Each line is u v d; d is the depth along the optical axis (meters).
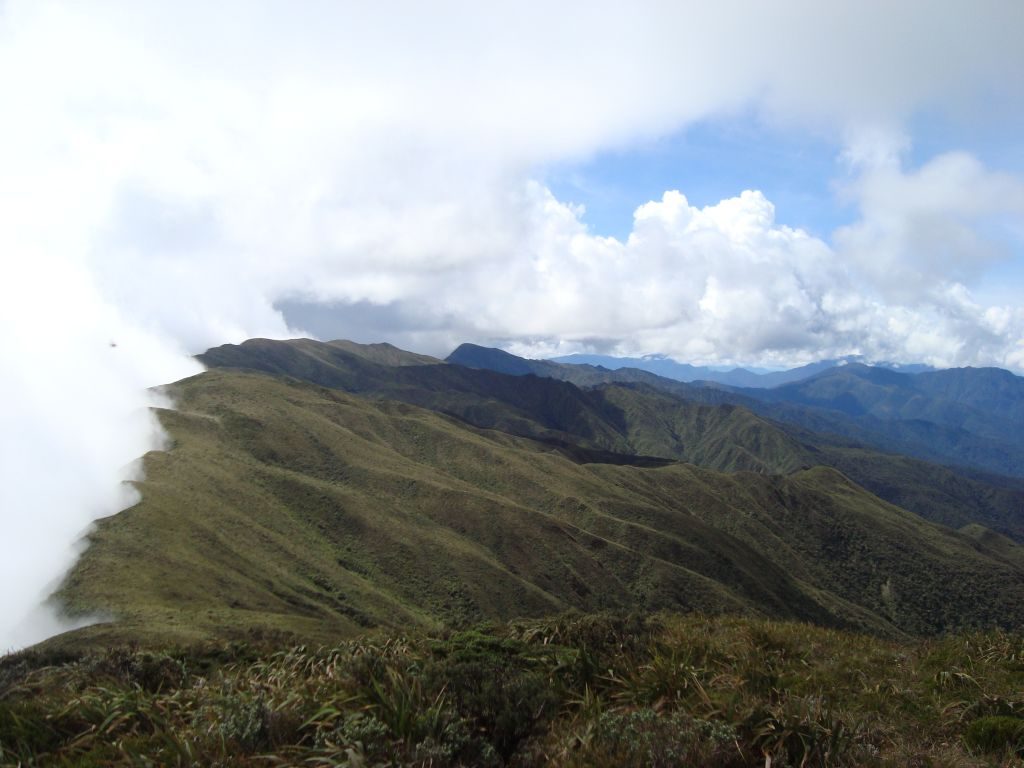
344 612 84.31
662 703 7.61
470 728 6.45
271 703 6.52
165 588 68.19
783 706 7.15
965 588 190.38
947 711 8.57
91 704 7.34
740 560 154.75
